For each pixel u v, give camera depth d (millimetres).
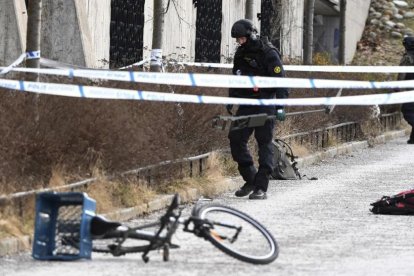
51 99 35750
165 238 27547
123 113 38344
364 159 62969
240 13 82125
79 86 34250
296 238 33219
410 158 64062
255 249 28359
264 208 40438
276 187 47719
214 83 37219
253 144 51562
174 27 68688
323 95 65375
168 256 28109
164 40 66812
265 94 41656
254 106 42031
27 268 27297
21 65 42094
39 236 28156
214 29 76625
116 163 38000
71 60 55062
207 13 75062
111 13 60312
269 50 41688
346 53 117250
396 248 31469
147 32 65000
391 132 79750
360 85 38781
